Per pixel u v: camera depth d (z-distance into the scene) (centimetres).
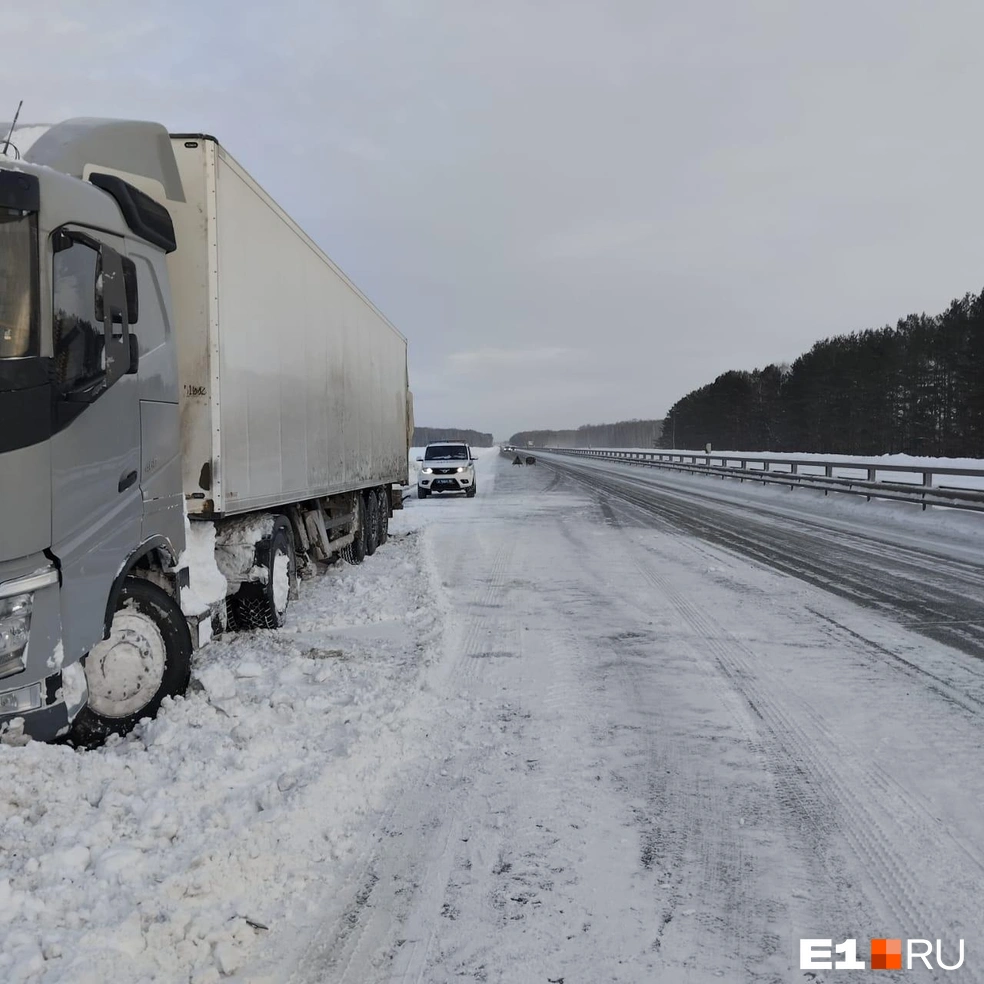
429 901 292
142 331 493
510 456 10025
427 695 534
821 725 475
